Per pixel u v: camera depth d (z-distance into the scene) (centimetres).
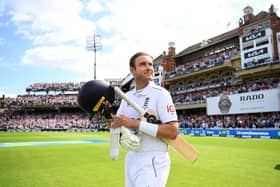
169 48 6209
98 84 203
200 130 3406
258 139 2398
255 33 3784
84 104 200
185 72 5150
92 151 1490
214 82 4612
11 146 1883
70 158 1169
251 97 3409
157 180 207
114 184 662
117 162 1031
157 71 6250
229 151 1388
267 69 3525
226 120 3744
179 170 841
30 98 6931
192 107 4588
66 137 3125
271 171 812
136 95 238
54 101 6775
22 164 997
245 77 3962
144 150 214
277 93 3136
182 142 216
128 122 206
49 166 942
